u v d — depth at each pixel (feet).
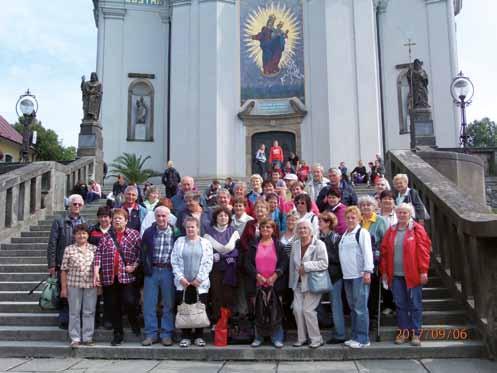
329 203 25.59
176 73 84.07
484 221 20.93
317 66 82.99
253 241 23.17
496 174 55.11
